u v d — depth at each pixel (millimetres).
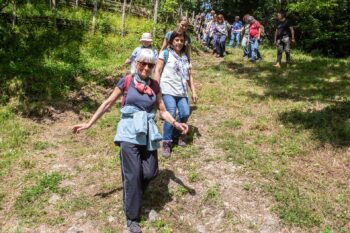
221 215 4684
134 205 4195
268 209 4793
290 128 7020
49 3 14375
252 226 4508
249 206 4855
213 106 8281
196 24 23609
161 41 15695
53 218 4586
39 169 5602
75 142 6547
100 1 18422
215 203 4863
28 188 5102
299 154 6098
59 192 5035
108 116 7609
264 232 4441
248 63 13617
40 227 4453
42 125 7184
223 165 5707
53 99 8336
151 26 16125
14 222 4523
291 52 17172
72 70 10039
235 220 4609
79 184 5250
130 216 4234
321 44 19969
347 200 4969
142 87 4195
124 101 4277
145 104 4219
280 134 6766
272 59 14766
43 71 9539
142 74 4223
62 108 7996
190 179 5316
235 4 29531
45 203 4840
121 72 10945
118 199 4891
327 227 4480
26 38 11453
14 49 10625
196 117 7559
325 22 19359
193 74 11477
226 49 18062
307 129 6945
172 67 5578
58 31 13031
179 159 5844
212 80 10758
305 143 6410
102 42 13297
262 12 25141
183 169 5582
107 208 4750
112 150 6184
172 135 6078
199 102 8500
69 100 8445
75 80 9648
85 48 12516
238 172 5527
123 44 13961
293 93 9547
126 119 4219
